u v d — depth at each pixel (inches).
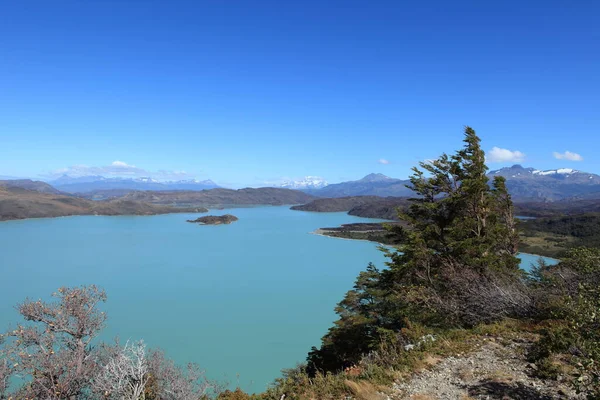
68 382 367.6
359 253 4517.7
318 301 2556.6
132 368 354.3
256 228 7190.0
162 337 1835.6
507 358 336.2
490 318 479.2
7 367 359.6
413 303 642.2
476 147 956.0
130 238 5600.4
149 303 2452.0
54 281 2965.1
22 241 5078.7
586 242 2970.0
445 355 359.9
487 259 770.8
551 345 305.3
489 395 272.7
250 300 2561.5
